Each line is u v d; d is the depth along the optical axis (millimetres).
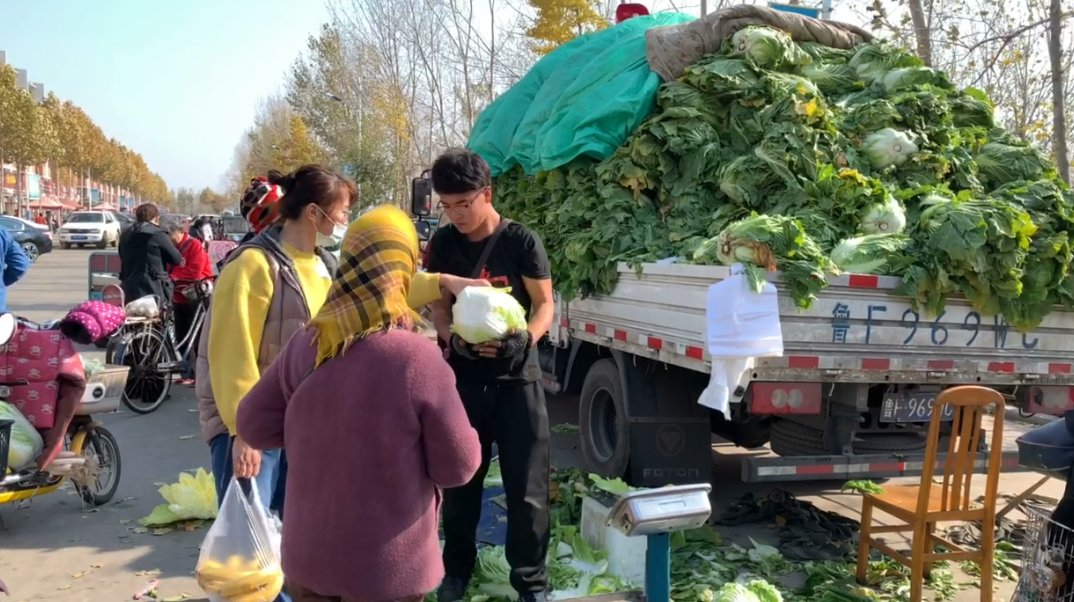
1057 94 9727
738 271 4223
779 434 5465
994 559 4812
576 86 6699
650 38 6375
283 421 2531
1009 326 4863
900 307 4582
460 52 27094
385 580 2314
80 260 33750
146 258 9180
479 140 8477
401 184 32219
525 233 3953
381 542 2314
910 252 4719
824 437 4977
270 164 50281
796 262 4285
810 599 4273
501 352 3561
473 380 3801
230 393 3338
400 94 30250
